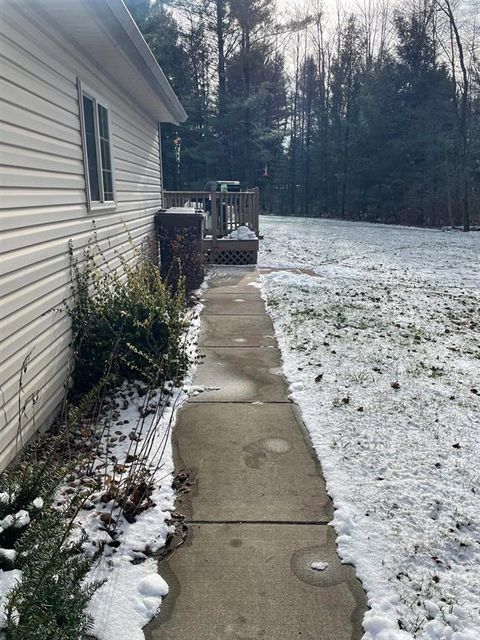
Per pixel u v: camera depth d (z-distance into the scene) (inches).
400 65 1032.2
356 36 1242.0
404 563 89.4
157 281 195.2
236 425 141.7
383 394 162.1
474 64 901.2
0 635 57.4
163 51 979.3
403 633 74.7
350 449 127.9
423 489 111.1
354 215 1167.0
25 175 128.1
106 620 76.2
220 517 102.0
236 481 114.6
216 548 93.1
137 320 168.6
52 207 147.9
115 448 128.5
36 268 134.6
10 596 62.1
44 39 143.3
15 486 92.1
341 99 1243.2
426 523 99.9
